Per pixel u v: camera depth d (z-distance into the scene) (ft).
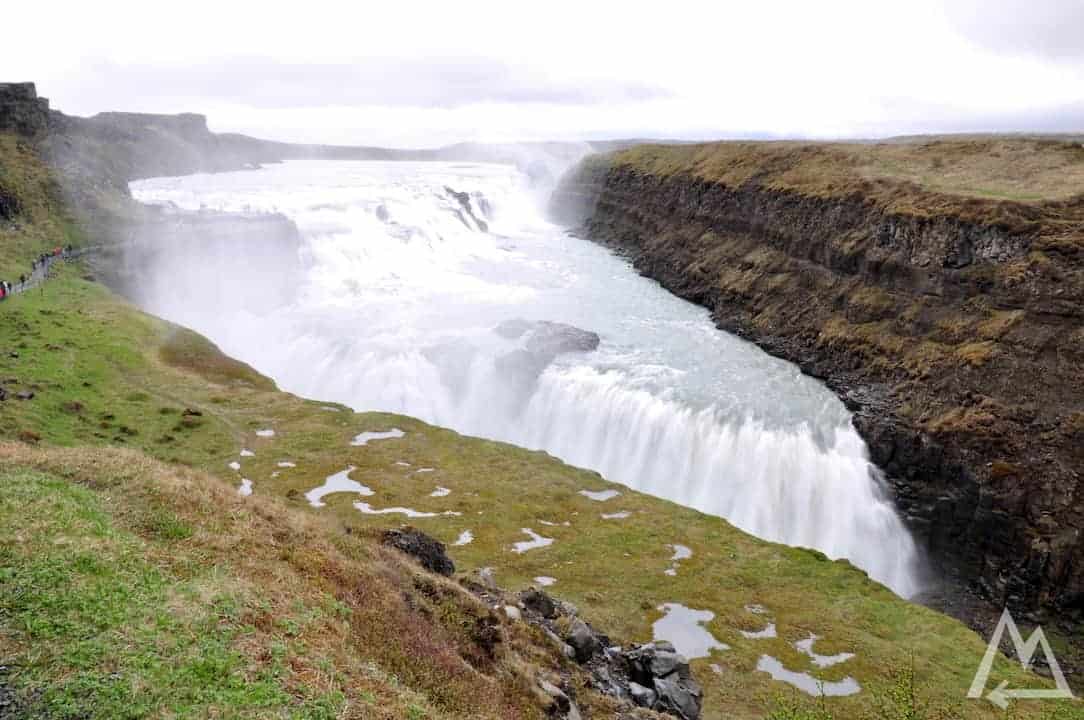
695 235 379.76
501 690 70.13
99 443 163.53
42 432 157.58
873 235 269.03
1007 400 193.57
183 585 63.46
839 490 204.03
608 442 236.43
